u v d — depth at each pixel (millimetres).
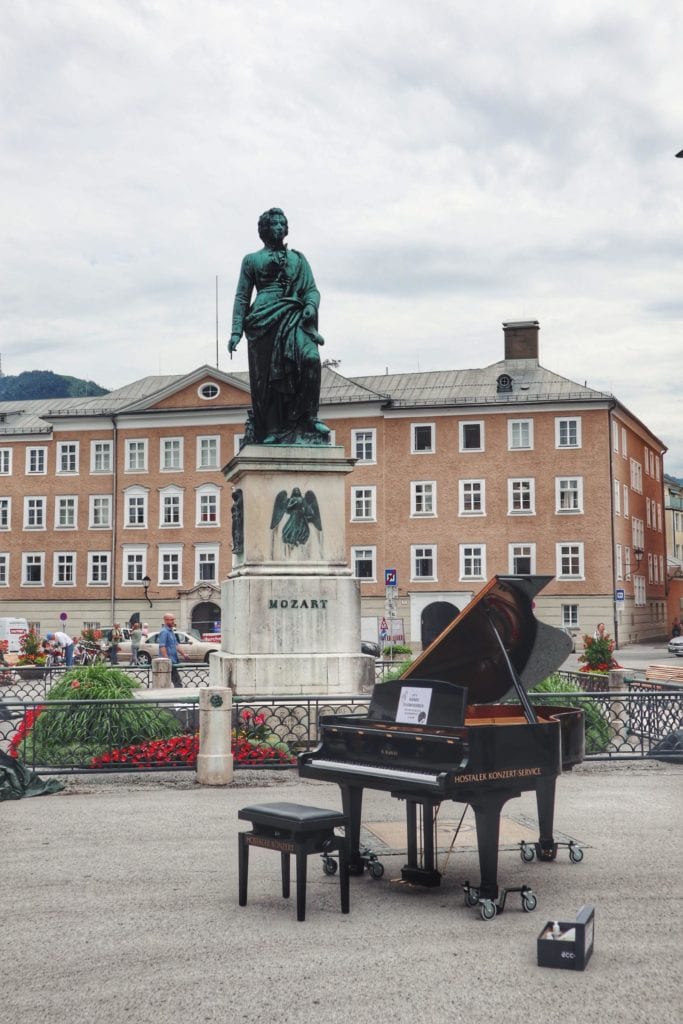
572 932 6449
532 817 11070
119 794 12555
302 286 17484
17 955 6648
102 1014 5680
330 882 8516
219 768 13195
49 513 67875
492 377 63969
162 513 66312
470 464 61750
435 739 7922
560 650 9664
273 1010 5727
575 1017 5625
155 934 7066
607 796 12406
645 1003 5816
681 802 11992
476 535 61406
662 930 7117
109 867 8938
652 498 75750
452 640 9180
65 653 32781
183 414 66000
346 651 15953
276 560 16047
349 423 63469
